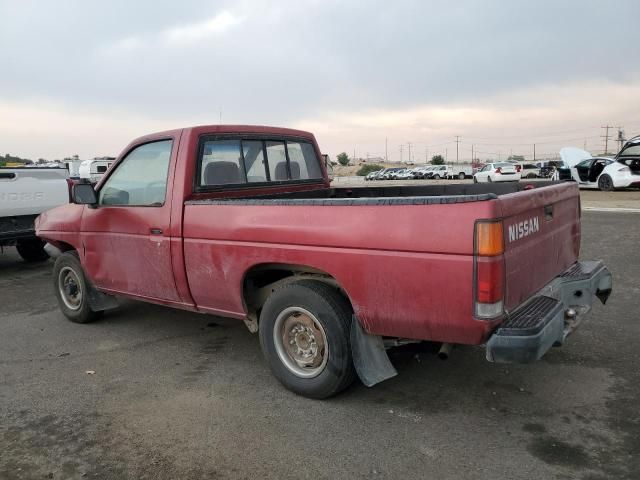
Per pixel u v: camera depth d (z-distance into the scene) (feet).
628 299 19.74
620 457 9.88
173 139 14.65
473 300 9.64
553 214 12.35
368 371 11.56
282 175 17.54
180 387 13.55
